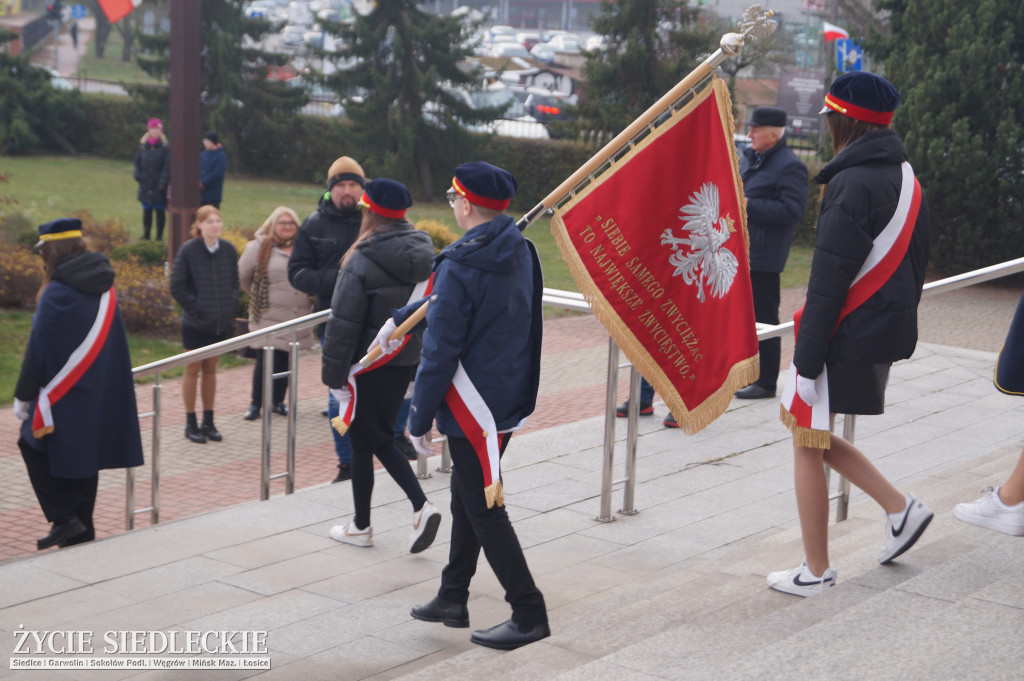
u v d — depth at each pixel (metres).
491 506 3.57
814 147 21.58
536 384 3.81
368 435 4.91
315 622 4.17
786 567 4.34
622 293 4.05
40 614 4.27
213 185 17.73
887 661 2.50
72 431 5.41
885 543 3.67
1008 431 7.45
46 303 5.36
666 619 3.66
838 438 3.72
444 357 3.54
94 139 33.12
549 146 26.19
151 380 7.97
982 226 17.28
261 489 6.11
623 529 5.44
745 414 7.81
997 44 17.30
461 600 4.06
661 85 24.73
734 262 3.95
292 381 6.04
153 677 3.66
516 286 3.62
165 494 6.73
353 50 28.39
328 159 30.14
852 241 3.31
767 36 3.85
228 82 30.22
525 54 43.91
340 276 4.93
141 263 13.87
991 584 3.04
